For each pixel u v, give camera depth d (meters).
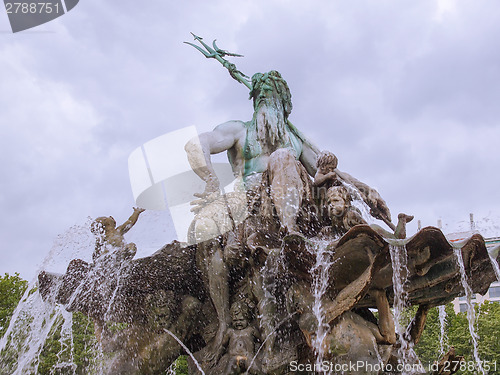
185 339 6.79
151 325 6.77
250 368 5.95
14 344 7.46
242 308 6.24
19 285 20.59
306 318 5.57
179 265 6.79
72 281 7.02
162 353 6.67
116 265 6.81
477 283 6.01
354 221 5.99
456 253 5.43
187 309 6.75
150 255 6.75
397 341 6.22
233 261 6.32
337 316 5.45
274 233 6.40
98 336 7.26
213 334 6.60
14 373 7.33
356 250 5.31
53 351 11.12
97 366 7.18
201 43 9.48
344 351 5.36
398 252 5.30
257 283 6.06
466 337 22.06
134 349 6.79
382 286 5.66
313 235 6.44
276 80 8.27
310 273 5.66
